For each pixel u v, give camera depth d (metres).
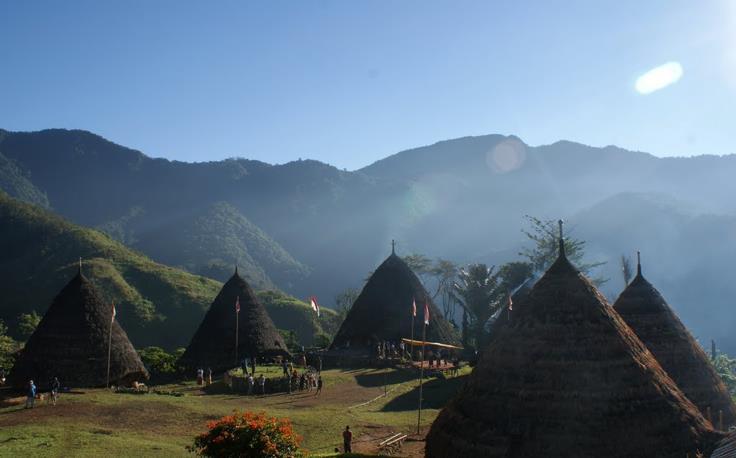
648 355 18.72
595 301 18.86
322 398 36.75
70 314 40.22
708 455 16.27
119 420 29.88
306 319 95.19
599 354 17.59
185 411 31.80
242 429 17.44
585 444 16.20
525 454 16.50
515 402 17.41
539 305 19.02
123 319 87.19
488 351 19.52
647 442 16.31
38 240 109.19
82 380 38.56
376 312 52.41
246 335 49.41
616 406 16.75
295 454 18.00
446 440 18.30
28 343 39.81
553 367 17.55
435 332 52.09
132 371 41.22
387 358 47.59
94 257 104.69
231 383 40.16
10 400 33.19
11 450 23.77
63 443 25.11
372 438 27.34
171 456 23.89
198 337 50.16
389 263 54.91
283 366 43.50
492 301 62.53
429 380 42.16
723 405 24.36
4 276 98.88
